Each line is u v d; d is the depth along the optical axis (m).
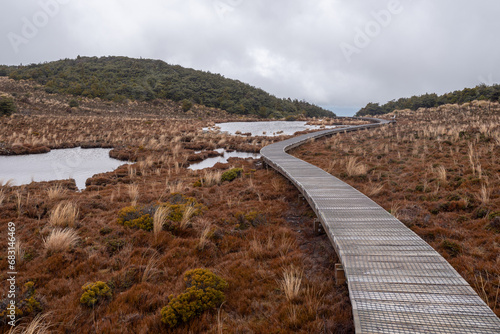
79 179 12.32
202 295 3.65
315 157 15.45
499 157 9.90
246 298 3.88
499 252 4.40
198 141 23.81
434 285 3.37
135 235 5.62
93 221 6.43
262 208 7.75
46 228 5.71
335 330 3.16
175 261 4.89
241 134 32.47
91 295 3.68
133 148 19.53
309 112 113.44
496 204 6.03
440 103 65.25
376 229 4.95
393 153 13.82
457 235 5.14
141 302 3.79
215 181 10.87
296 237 5.95
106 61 116.38
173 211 6.57
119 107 63.47
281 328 3.26
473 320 2.79
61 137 23.27
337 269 4.06
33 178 12.33
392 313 2.91
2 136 21.33
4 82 63.28
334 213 5.74
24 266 4.50
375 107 105.44
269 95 111.31
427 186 7.92
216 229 5.96
